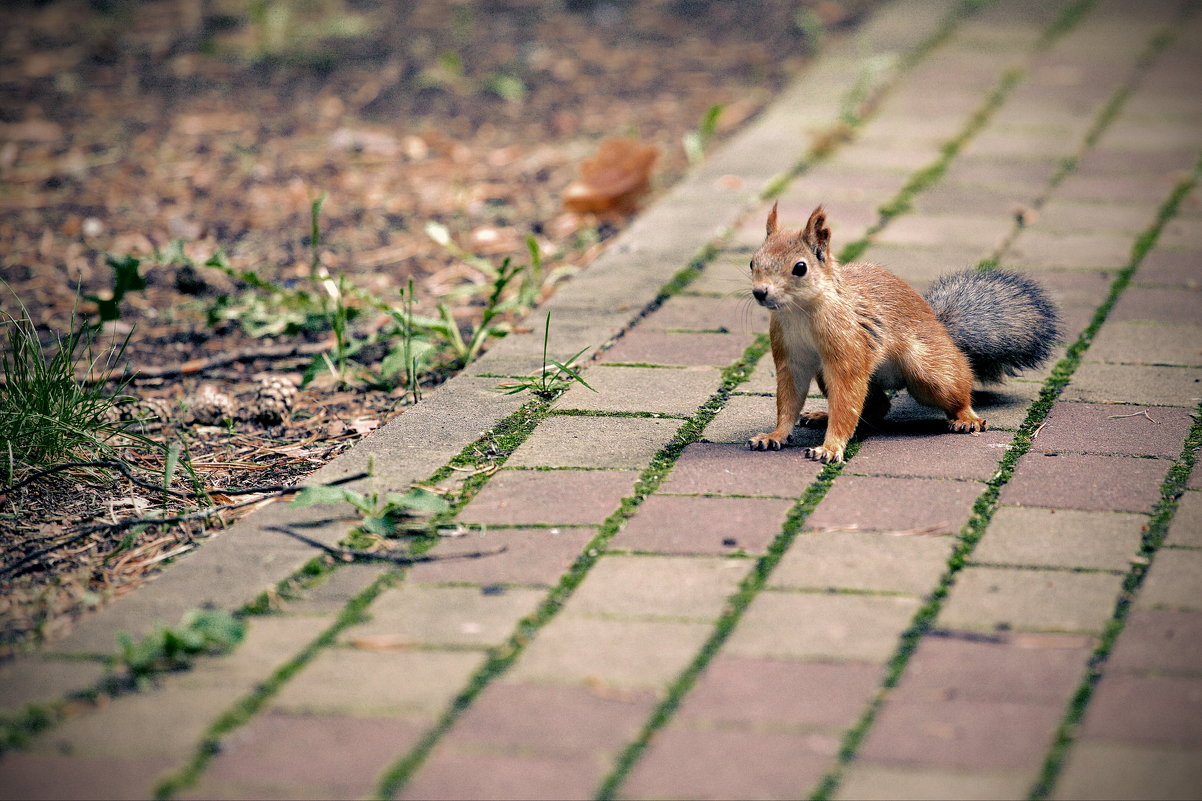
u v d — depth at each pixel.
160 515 7.66
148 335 10.96
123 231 13.27
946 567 6.63
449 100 17.36
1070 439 8.11
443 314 10.16
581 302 10.79
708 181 13.82
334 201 14.07
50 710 5.71
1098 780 5.05
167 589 6.64
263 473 8.29
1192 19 19.23
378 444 8.31
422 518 7.33
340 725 5.53
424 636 6.17
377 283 11.87
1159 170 13.62
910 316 8.20
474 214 13.64
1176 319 10.05
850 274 8.19
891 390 8.54
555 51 19.27
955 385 8.22
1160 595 6.30
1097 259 11.35
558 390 9.09
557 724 5.49
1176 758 5.16
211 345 10.80
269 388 9.22
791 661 5.88
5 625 6.48
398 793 5.11
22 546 7.31
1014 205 12.75
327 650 6.08
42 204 14.02
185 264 11.27
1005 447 8.05
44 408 8.25
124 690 5.84
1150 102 15.83
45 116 16.91
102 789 5.19
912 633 6.07
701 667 5.86
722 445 8.20
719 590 6.47
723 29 20.03
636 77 18.09
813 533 7.01
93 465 7.89
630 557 6.82
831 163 14.24
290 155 15.49
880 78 17.11
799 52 18.84
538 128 16.30
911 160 14.22
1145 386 8.88
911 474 7.71
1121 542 6.82
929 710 5.51
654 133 16.00
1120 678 5.68
